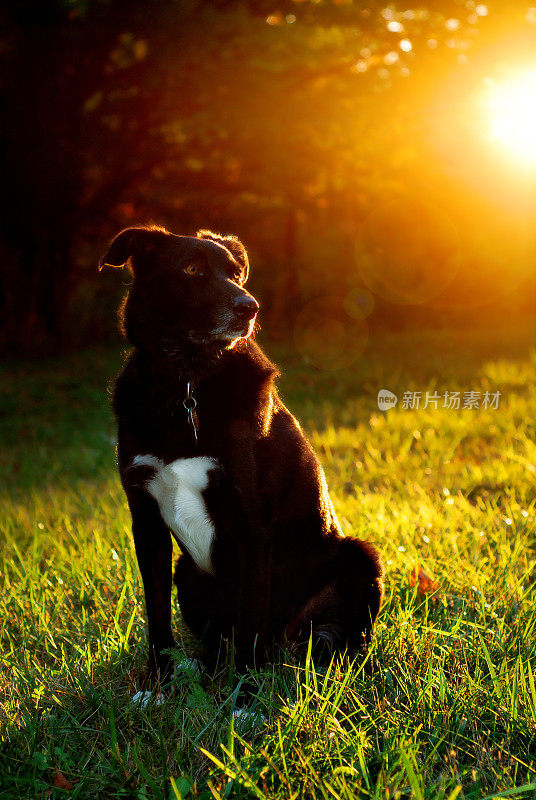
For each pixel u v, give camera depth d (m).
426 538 4.11
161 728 2.52
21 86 13.27
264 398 2.90
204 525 2.92
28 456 8.66
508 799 2.15
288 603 3.18
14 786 2.41
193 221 20.73
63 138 13.99
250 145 13.25
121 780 2.37
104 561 4.27
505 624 3.17
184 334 2.82
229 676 2.86
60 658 3.25
